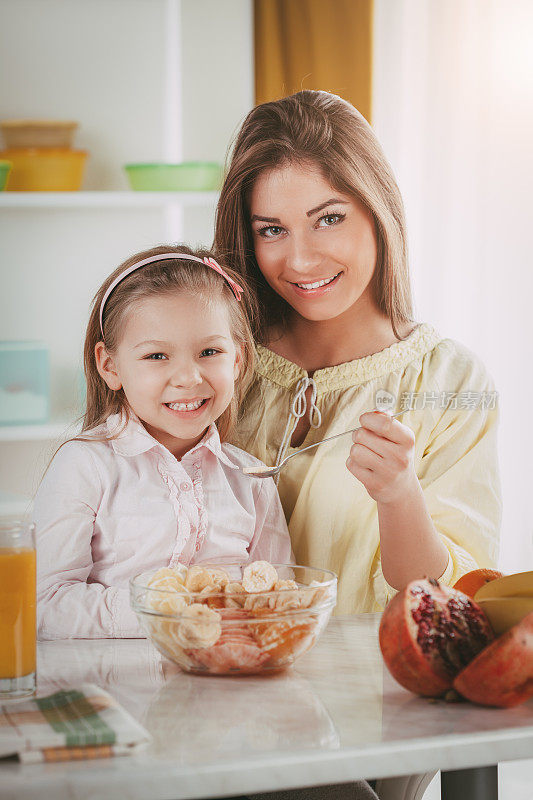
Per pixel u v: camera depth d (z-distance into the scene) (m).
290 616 0.88
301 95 1.54
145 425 1.40
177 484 1.36
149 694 0.85
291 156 1.47
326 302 1.51
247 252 1.56
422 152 2.53
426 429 1.55
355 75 2.58
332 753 0.71
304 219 1.48
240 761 0.69
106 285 1.45
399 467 1.20
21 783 0.66
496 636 0.88
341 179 1.47
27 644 0.85
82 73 2.96
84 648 1.02
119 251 2.95
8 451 2.88
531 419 2.41
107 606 1.19
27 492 2.88
